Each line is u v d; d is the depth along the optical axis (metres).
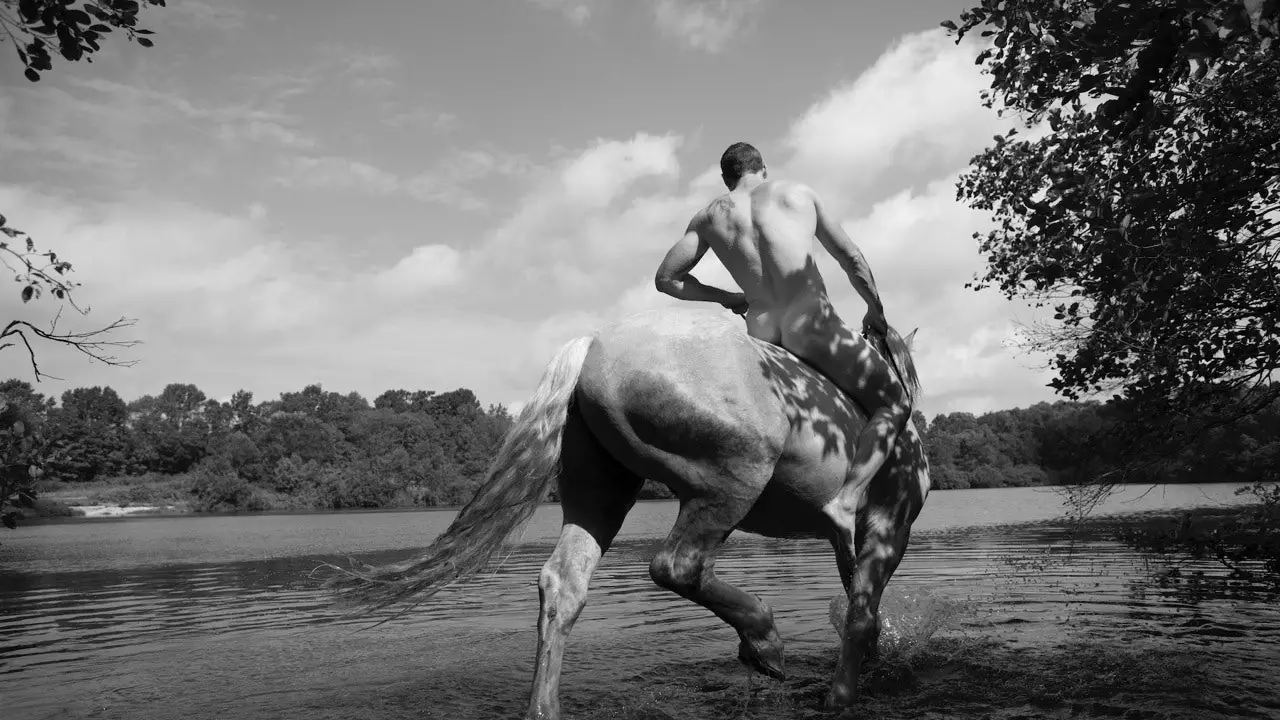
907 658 5.36
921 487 5.02
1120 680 4.62
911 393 5.21
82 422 119.44
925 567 11.35
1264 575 8.70
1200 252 6.04
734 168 4.98
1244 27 3.48
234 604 9.88
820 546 16.36
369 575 4.04
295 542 24.02
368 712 4.38
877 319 4.98
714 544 4.12
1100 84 5.29
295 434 104.62
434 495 87.75
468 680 5.17
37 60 4.78
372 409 145.50
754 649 4.43
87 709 4.67
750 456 4.04
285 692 4.95
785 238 4.61
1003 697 4.40
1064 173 6.45
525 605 9.04
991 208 8.53
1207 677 4.65
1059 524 20.69
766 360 4.29
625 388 4.04
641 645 6.23
